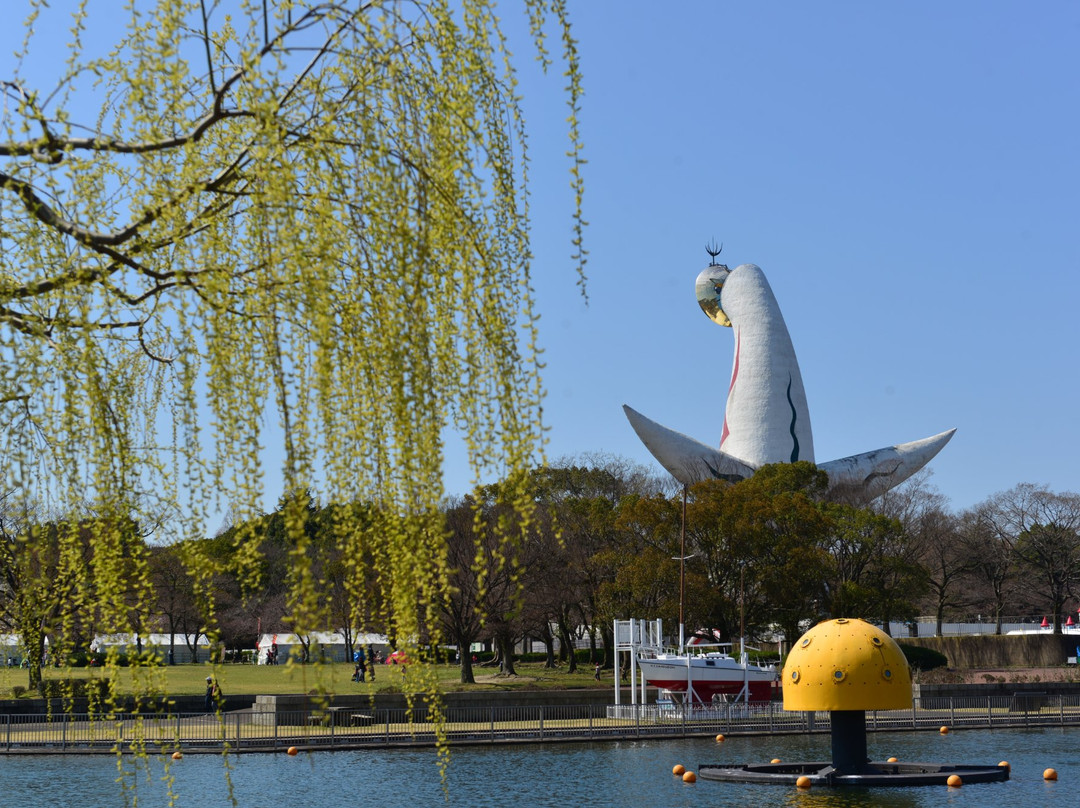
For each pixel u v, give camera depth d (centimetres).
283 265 674
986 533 7444
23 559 821
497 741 3381
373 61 668
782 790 2312
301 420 705
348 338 707
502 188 713
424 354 665
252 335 723
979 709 4472
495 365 690
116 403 782
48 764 2803
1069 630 7712
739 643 5512
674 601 4928
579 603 5672
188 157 672
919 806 2091
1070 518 7225
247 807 2159
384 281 676
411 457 659
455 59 683
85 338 670
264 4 649
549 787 2428
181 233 691
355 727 3491
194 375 798
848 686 2278
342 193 682
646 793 2314
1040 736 3712
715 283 9819
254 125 687
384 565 782
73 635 857
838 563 5688
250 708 4103
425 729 3469
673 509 5275
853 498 8788
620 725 3762
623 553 5409
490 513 4112
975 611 9088
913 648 6188
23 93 646
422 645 840
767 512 5203
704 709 4100
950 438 9294
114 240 676
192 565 766
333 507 771
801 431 9200
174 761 2895
